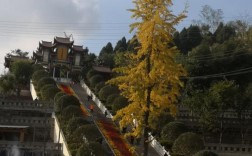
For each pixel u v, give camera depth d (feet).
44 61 380.99
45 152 199.21
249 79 312.71
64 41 385.50
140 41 105.70
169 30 104.94
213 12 437.58
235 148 206.90
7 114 238.68
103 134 203.21
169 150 183.42
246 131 234.79
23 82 327.26
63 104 231.30
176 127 194.90
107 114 240.94
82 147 168.86
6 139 217.15
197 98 219.41
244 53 321.32
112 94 266.16
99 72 370.12
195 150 171.83
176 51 106.63
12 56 420.77
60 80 349.82
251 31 366.22
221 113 230.07
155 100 104.63
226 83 236.22
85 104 270.87
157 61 103.60
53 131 227.40
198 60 311.27
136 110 106.11
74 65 382.83
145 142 108.37
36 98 274.36
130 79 106.83
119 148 189.16
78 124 197.67
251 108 241.76
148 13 105.70
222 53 318.65
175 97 106.42
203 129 219.41
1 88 304.09
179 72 104.94
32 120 228.02
